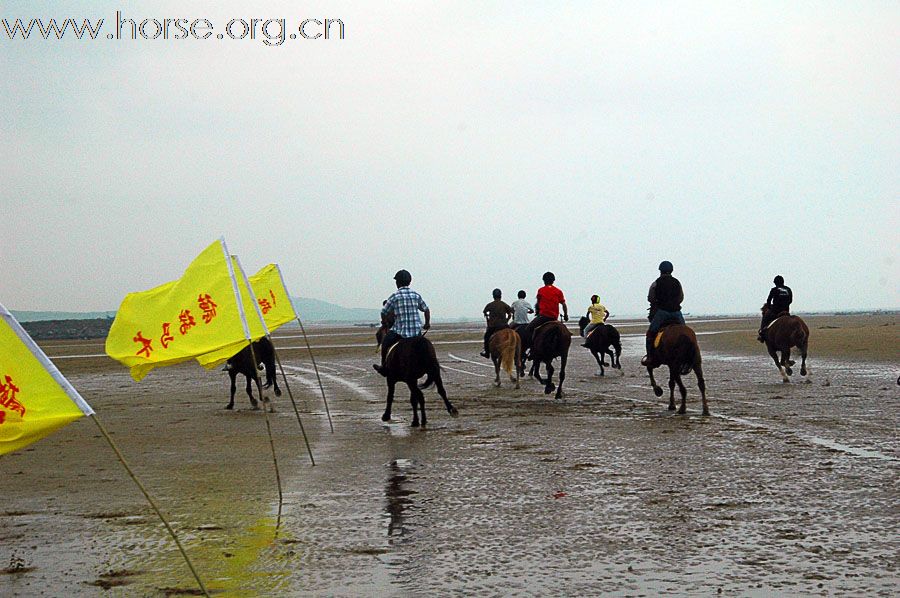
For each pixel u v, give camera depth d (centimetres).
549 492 943
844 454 1129
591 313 2747
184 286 970
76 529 838
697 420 1535
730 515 816
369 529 803
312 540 770
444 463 1151
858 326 6838
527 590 616
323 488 1005
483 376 2806
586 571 656
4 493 1025
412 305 1574
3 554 753
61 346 7138
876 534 737
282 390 2428
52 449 1380
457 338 6500
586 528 783
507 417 1658
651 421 1544
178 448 1361
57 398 570
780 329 2194
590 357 3716
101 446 1401
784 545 711
